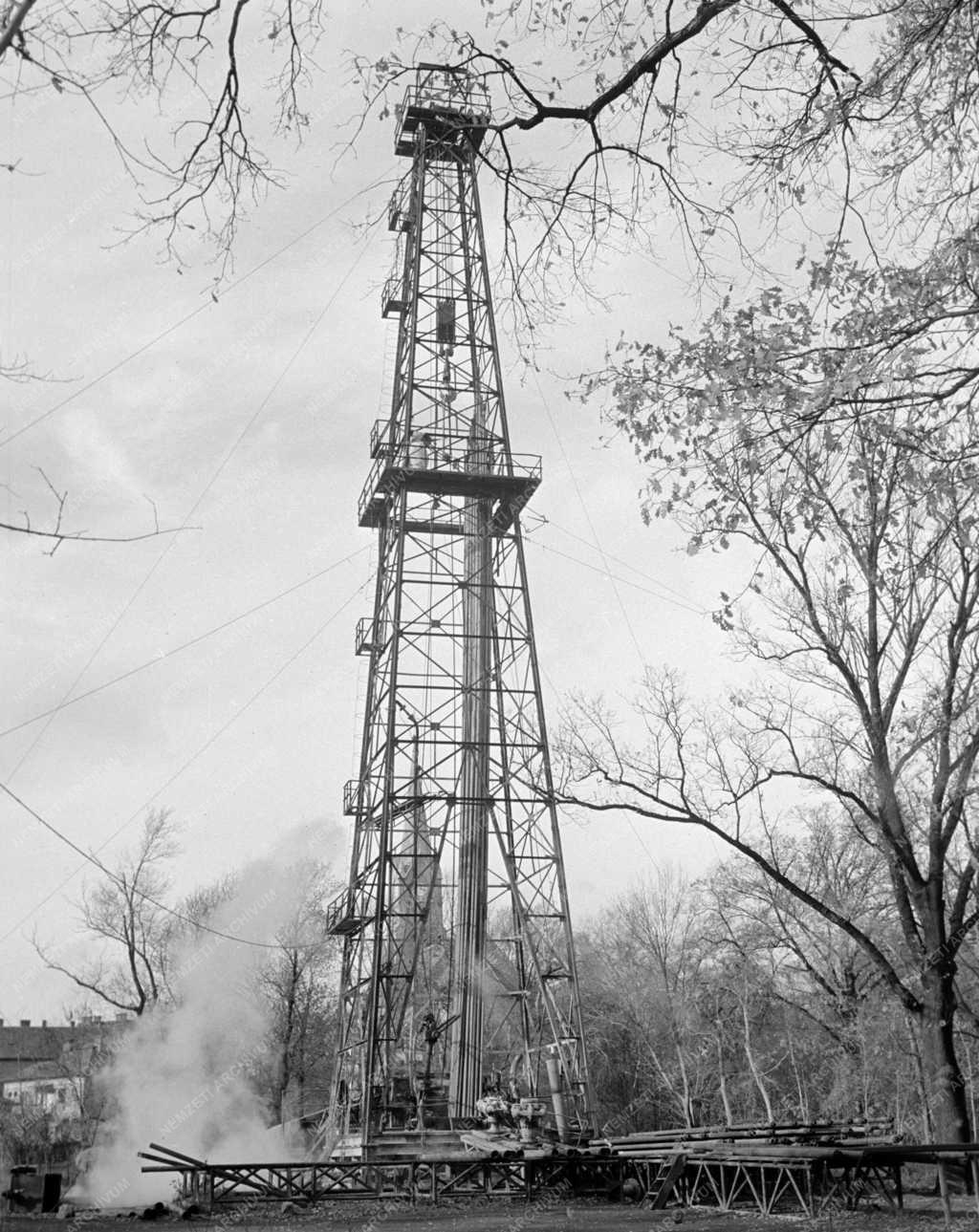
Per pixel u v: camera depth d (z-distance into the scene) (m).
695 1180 26.31
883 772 21.72
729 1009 53.47
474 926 37.47
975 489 11.73
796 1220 21.92
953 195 11.43
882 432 11.70
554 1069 34.03
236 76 8.63
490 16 10.27
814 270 11.70
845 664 22.09
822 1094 52.66
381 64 10.43
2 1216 25.98
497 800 37.97
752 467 12.05
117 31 7.93
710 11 9.98
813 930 44.09
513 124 10.73
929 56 10.72
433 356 41.12
